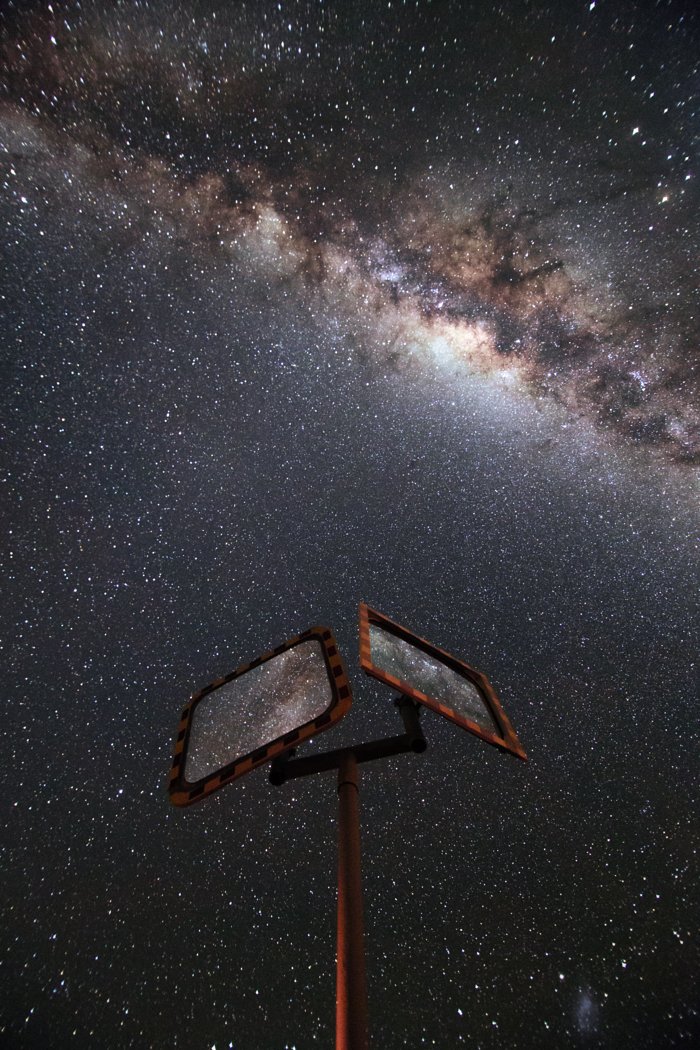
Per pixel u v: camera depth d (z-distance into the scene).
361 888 2.29
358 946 2.10
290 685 2.86
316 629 3.06
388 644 3.02
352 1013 1.92
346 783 2.64
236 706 2.96
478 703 3.16
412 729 2.73
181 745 2.89
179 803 2.57
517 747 2.97
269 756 2.55
